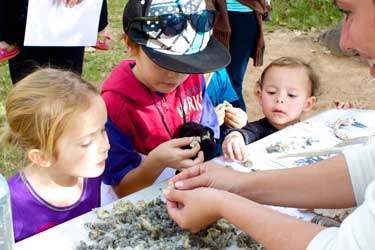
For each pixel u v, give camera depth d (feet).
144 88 6.23
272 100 7.28
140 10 5.81
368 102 14.05
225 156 5.64
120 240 4.06
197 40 5.94
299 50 17.28
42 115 4.69
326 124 6.47
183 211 4.10
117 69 6.44
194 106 6.73
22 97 4.83
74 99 4.75
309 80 7.40
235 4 9.31
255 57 10.11
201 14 5.91
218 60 5.98
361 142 5.58
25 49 8.71
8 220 3.09
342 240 2.91
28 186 4.96
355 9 3.29
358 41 3.36
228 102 7.54
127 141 6.15
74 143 4.76
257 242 3.96
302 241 3.28
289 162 5.48
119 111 6.09
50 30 7.72
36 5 7.47
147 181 5.74
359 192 4.21
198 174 4.63
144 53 5.83
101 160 4.96
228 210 3.79
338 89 14.71
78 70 9.46
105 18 9.69
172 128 6.44
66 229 4.23
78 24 7.90
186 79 6.63
